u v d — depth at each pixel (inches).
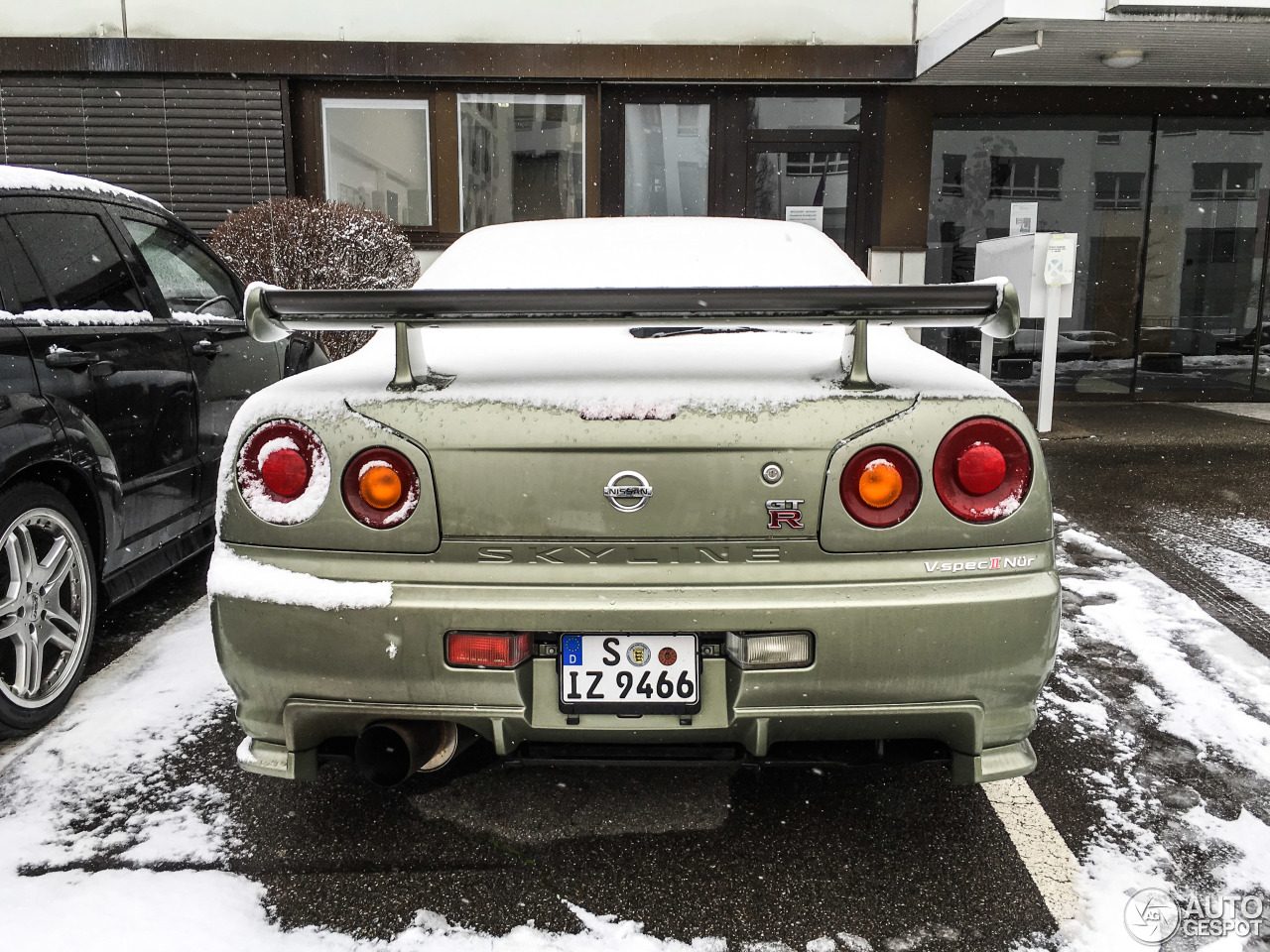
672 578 66.7
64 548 102.0
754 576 66.7
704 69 341.1
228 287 161.0
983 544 68.2
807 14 339.9
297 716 69.5
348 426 67.8
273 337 66.4
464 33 339.6
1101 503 202.7
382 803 84.9
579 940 66.1
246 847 77.8
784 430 66.7
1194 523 185.5
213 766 91.5
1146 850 77.9
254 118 341.7
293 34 338.3
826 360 76.4
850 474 67.0
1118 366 381.7
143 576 121.4
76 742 96.0
